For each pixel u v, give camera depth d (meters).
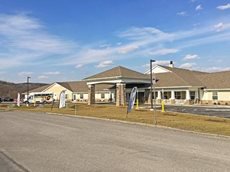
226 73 59.09
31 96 85.50
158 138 15.38
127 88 61.22
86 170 8.72
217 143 13.76
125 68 55.72
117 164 9.42
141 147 12.55
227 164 9.36
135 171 8.53
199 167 8.97
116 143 13.66
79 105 53.41
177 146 12.82
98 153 11.27
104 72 55.62
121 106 47.22
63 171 8.66
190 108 42.94
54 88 92.44
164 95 60.38
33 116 32.94
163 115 30.61
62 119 28.47
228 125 21.28
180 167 8.98
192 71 70.94
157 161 9.82
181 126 20.77
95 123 24.14
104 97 78.38
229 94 54.59
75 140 14.66
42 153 11.40
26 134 17.09
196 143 13.71
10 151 11.87
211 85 57.44
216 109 40.69
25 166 9.34
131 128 20.33
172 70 63.84
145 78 55.56
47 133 17.53
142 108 42.69
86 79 56.62
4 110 48.88
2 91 133.88
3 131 18.59
